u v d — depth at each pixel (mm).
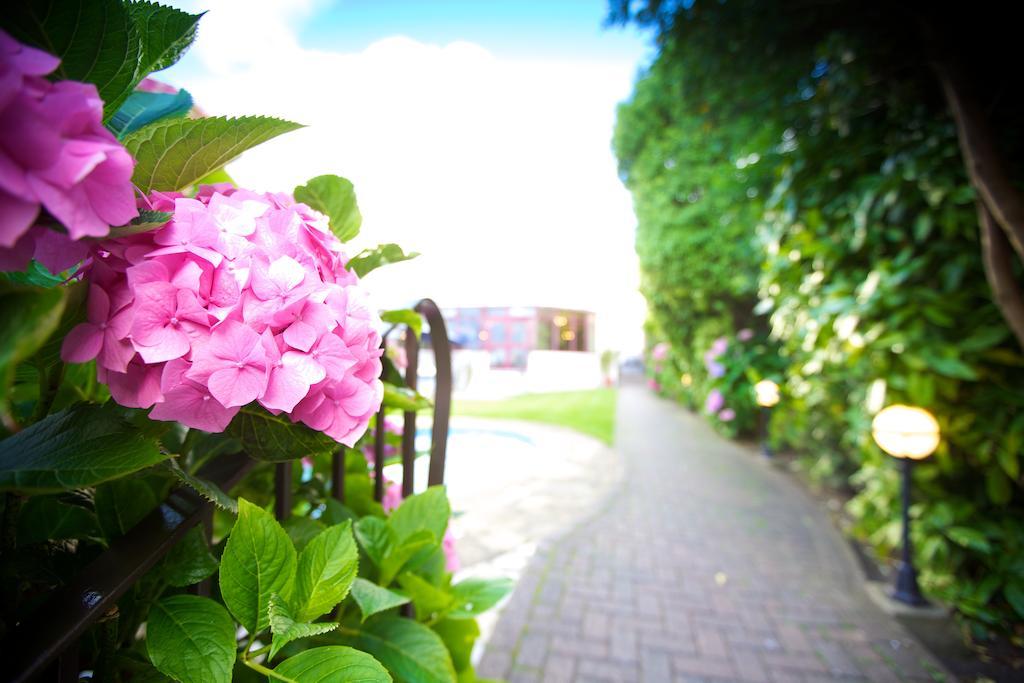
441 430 1076
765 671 2184
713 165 7695
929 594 2695
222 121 469
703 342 8750
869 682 2107
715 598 2803
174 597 502
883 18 2303
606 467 5840
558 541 3582
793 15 2543
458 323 19594
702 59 2963
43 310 278
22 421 572
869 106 2615
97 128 333
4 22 392
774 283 3703
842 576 3074
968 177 2285
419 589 826
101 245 401
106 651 487
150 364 414
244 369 420
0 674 357
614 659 2258
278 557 508
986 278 2414
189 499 572
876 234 2699
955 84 1966
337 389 485
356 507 1044
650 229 9266
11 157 293
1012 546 2387
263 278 451
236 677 549
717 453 6551
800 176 2980
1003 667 2156
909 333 2463
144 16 467
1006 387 2348
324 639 717
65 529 596
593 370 18938
